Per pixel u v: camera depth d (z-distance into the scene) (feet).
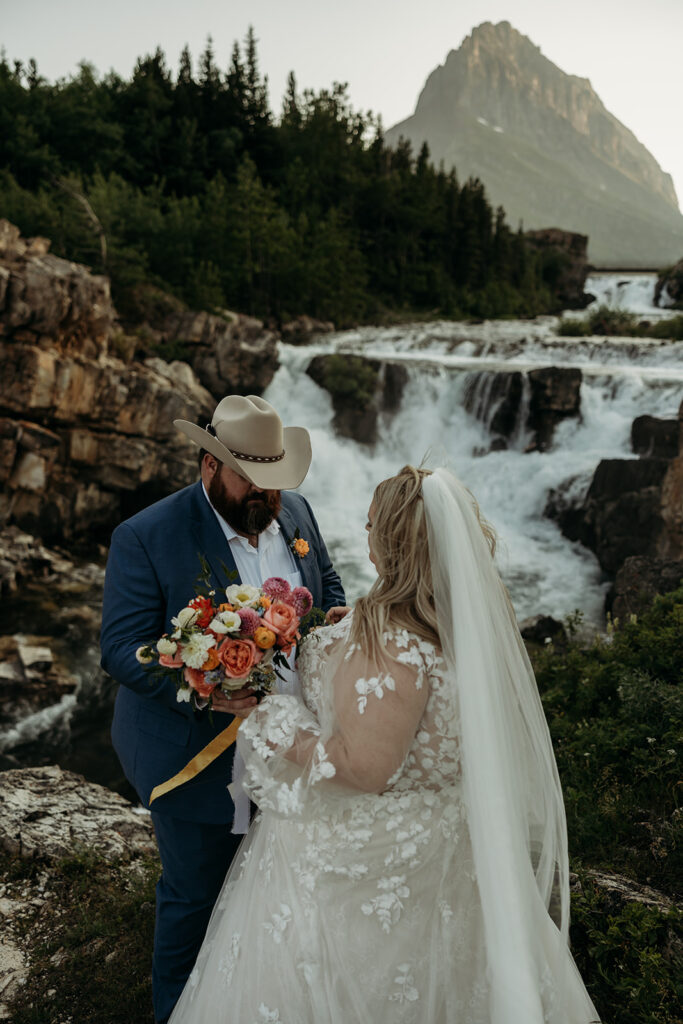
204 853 7.56
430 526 5.79
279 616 6.01
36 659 31.91
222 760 7.37
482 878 5.52
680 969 7.51
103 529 54.13
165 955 7.80
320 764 5.42
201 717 7.11
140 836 12.98
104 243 86.07
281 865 6.12
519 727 6.06
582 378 66.80
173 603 7.39
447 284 165.48
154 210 104.68
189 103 158.40
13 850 11.94
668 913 8.25
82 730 27.96
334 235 133.49
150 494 55.83
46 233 85.51
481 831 5.53
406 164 192.13
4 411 48.24
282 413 73.77
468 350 94.07
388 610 5.71
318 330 115.65
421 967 5.80
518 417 65.87
